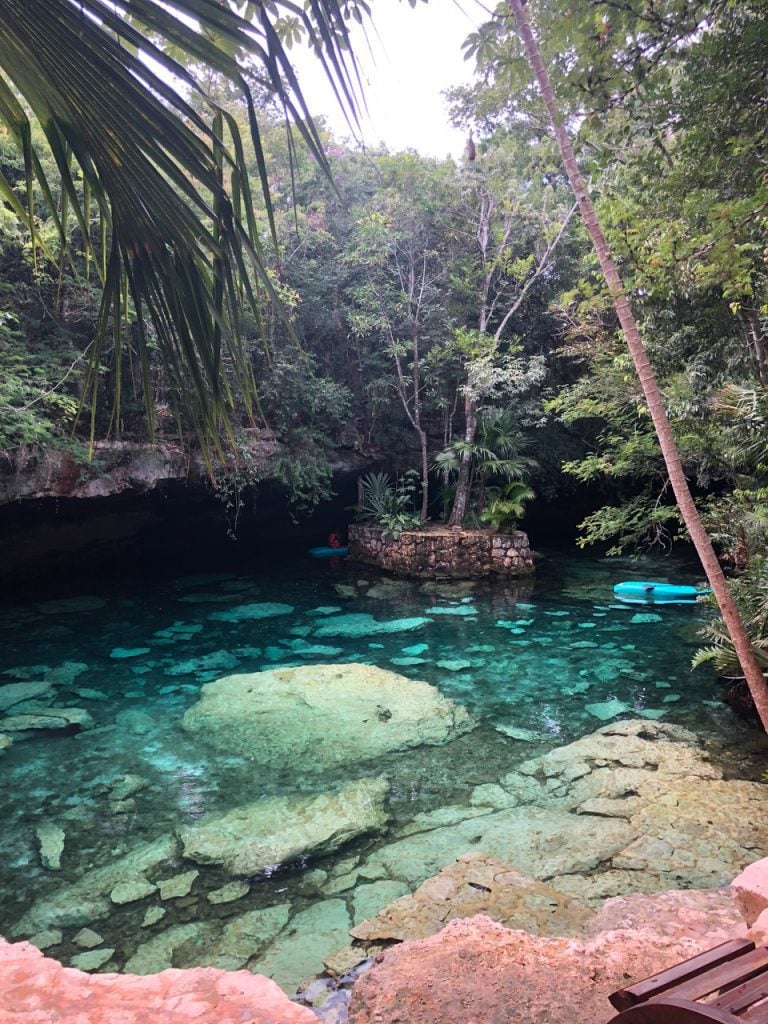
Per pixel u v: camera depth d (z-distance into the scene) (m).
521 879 3.46
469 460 13.17
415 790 4.74
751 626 5.65
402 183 12.41
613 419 8.69
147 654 7.95
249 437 11.48
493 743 5.49
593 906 3.30
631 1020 1.26
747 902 2.58
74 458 9.61
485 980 2.32
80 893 3.65
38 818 4.43
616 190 5.20
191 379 1.44
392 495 13.59
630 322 3.24
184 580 11.95
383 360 13.80
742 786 4.57
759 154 4.13
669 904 3.11
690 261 4.41
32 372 9.12
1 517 10.09
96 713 6.16
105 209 1.29
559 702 6.38
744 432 5.44
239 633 8.84
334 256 13.16
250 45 1.11
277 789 4.77
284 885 3.68
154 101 1.13
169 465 10.56
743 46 3.55
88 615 9.62
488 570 12.14
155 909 3.50
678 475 3.29
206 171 1.19
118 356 1.42
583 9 3.14
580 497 16.50
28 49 1.11
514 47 3.27
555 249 12.84
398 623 9.29
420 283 13.33
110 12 1.06
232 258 1.38
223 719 5.98
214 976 2.00
